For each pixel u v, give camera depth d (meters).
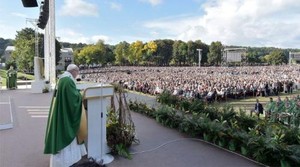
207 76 50.28
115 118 6.02
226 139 6.29
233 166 5.25
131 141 6.08
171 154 5.88
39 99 14.48
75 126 4.74
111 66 107.94
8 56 87.31
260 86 27.56
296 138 5.85
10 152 5.85
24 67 51.75
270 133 5.83
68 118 4.68
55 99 4.72
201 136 7.13
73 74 4.94
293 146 5.23
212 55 125.69
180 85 27.25
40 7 14.25
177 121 7.95
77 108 4.73
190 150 6.13
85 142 5.24
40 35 50.41
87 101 5.20
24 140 6.73
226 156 5.78
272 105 14.55
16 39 61.81
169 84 28.28
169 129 7.99
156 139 6.95
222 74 60.94
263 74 59.56
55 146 4.63
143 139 6.95
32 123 8.68
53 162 4.74
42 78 19.81
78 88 5.10
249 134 5.98
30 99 14.46
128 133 5.96
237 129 6.52
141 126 8.34
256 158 5.46
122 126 5.94
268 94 27.20
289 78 42.38
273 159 5.28
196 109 9.31
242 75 55.94
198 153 5.94
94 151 5.34
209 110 8.80
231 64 127.88
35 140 6.73
